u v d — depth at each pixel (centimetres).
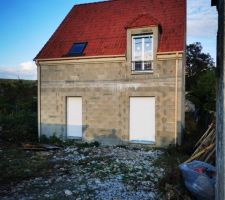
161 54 1332
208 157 844
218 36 459
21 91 2964
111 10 1717
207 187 602
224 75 368
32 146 1395
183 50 1322
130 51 1412
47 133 1609
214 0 536
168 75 1336
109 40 1528
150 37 1390
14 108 2617
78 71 1531
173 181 736
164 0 1614
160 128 1355
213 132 972
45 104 1614
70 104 1577
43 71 1616
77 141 1536
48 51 1619
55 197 721
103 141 1480
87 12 1783
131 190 767
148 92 1380
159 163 1055
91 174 925
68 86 1557
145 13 1569
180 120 1313
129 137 1434
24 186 810
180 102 1313
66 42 1638
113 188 785
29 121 1881
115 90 1452
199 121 1942
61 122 1574
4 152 1295
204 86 2102
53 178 884
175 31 1398
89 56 1470
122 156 1194
